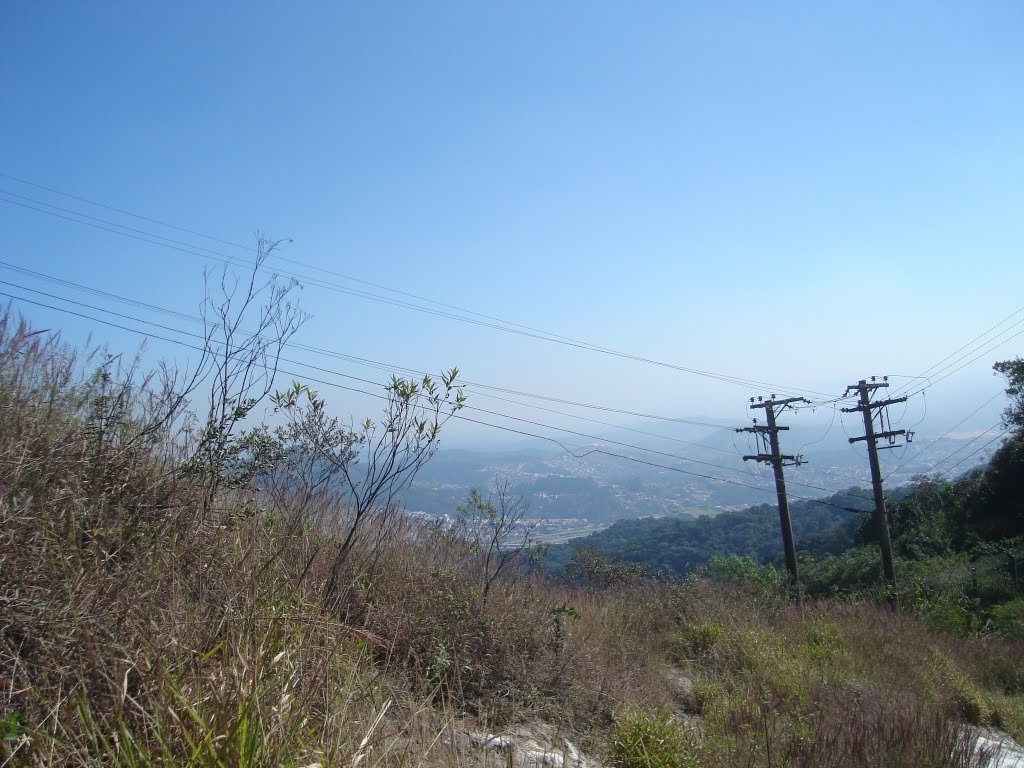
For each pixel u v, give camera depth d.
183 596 3.88
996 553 22.19
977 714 9.62
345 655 4.43
